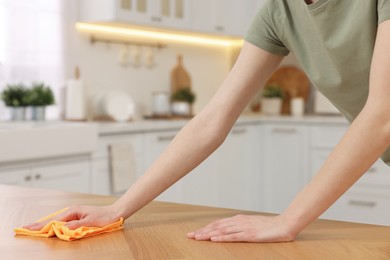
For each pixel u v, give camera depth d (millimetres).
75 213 1121
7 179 2727
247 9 4828
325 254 885
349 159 969
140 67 4312
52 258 881
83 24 3842
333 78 1222
